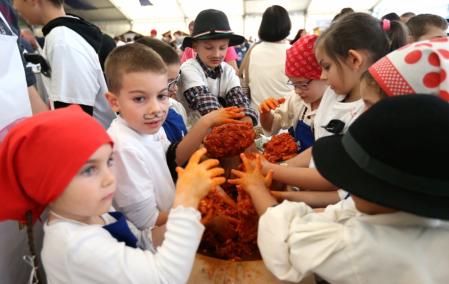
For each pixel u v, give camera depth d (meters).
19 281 0.81
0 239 0.73
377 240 0.53
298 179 0.91
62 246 0.56
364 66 0.88
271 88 2.09
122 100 0.84
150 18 10.82
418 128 0.45
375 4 9.23
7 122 0.74
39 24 1.62
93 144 0.57
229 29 1.57
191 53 2.85
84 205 0.58
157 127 0.88
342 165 0.54
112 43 1.97
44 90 1.62
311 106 1.26
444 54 0.61
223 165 0.95
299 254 0.60
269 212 0.68
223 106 1.66
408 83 0.64
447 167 0.44
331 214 0.69
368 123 0.51
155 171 0.92
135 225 0.85
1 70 0.74
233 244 0.79
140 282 0.57
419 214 0.44
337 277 0.56
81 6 7.85
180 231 0.61
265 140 1.33
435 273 0.50
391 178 0.47
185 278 0.61
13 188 0.57
